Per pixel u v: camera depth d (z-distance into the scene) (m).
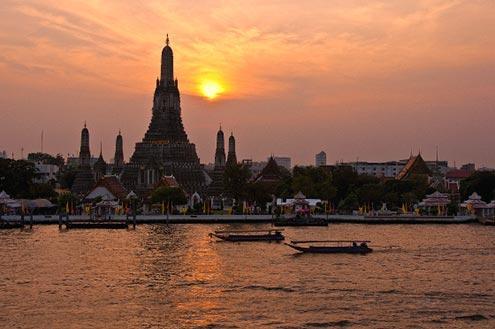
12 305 85.50
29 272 108.69
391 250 139.50
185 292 93.56
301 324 77.44
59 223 190.25
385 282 101.12
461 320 79.25
